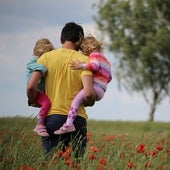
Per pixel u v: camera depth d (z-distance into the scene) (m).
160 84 96.50
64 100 10.83
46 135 10.83
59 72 10.90
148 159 12.20
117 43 95.44
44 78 11.04
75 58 10.98
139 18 96.75
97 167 10.64
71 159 10.56
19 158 10.95
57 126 10.79
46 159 10.81
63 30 11.31
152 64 95.00
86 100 10.78
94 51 11.21
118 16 97.56
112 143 15.16
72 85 10.85
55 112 10.79
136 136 20.92
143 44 96.25
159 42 93.06
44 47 11.52
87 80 10.74
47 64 10.98
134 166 11.56
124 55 95.62
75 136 10.72
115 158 11.83
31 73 11.06
